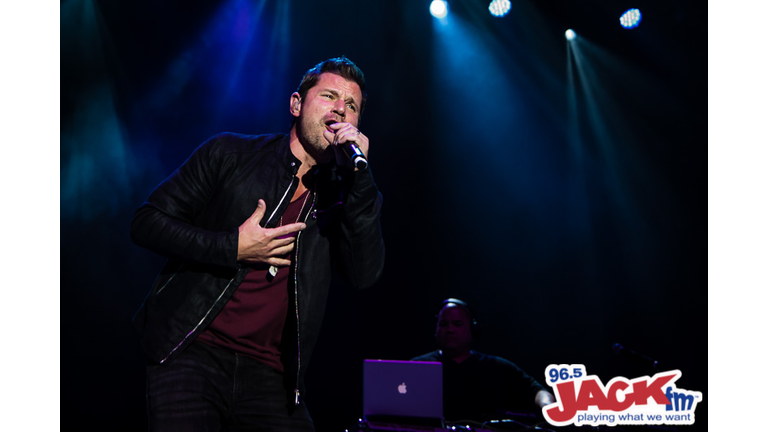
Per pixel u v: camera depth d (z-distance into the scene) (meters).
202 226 1.64
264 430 1.57
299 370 1.60
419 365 2.68
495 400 3.96
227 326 1.56
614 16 5.88
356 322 6.64
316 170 1.75
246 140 1.73
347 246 1.66
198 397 1.46
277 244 1.48
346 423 6.40
